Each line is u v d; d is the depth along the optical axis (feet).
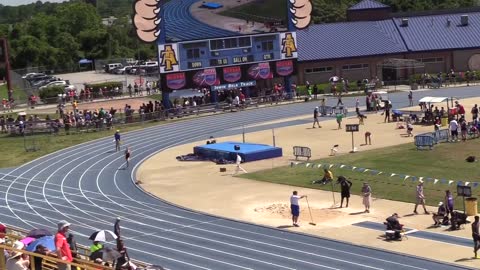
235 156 210.38
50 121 284.82
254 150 212.64
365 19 391.45
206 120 293.23
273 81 354.74
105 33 574.56
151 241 139.13
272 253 127.44
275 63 320.91
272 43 319.47
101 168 215.92
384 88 347.56
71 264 69.62
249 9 312.91
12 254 77.30
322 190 170.81
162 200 173.27
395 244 127.24
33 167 223.71
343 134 242.99
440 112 247.09
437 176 173.47
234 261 124.26
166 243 137.39
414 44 372.99
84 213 165.07
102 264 78.33
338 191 168.14
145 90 386.32
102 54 568.00
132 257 129.18
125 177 201.98
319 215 149.48
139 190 185.57
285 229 141.69
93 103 355.77
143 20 298.76
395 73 366.22
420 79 346.13
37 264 74.84
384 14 391.45
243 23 312.91
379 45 371.97
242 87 317.63
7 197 186.09
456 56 372.58
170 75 303.89
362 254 123.24
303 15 322.55
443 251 121.39
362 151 212.43
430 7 515.09
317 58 362.94
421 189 144.87
